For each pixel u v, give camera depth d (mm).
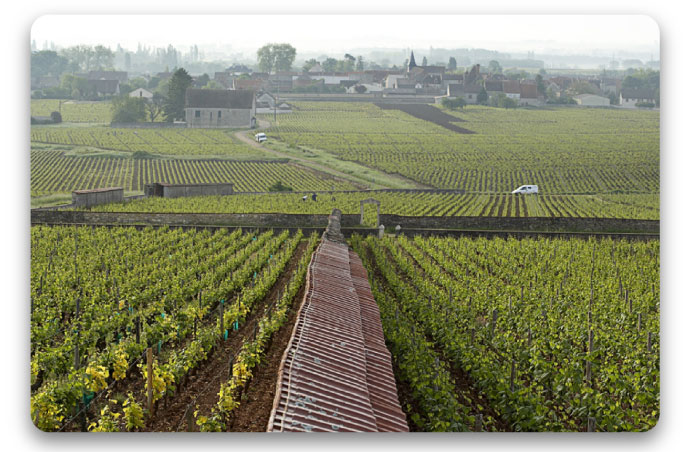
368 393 13445
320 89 193125
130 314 23797
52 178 86000
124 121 140500
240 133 133250
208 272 30469
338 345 15266
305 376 13141
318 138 130625
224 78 195500
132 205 57094
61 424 15664
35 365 17609
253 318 24469
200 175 91875
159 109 146500
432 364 17844
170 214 47719
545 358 20891
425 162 108938
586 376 17984
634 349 20641
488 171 101875
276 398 12102
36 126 131500
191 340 22000
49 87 178000
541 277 32844
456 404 15672
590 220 48969
